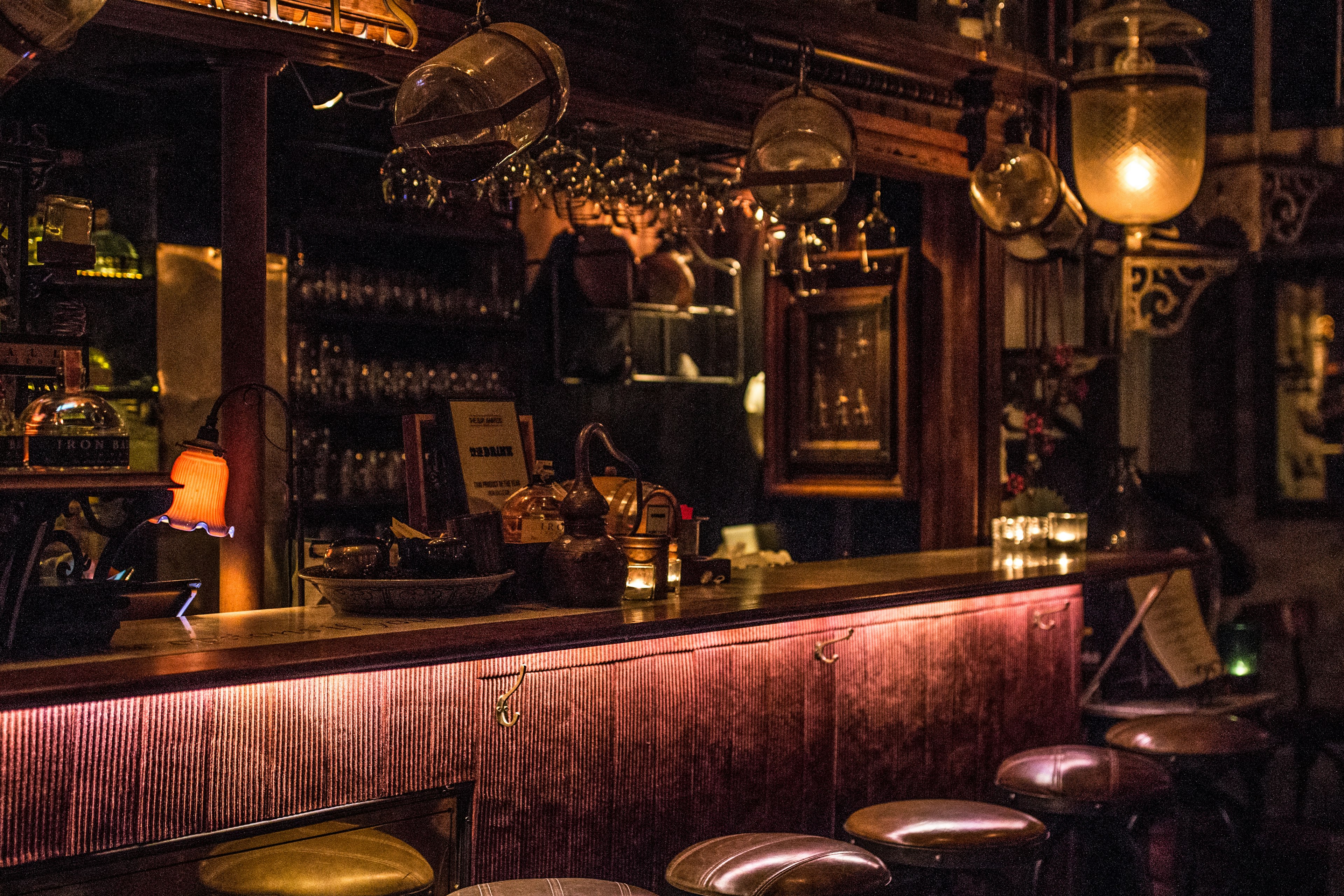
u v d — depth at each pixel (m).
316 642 2.44
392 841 2.48
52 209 3.61
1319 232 6.31
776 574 3.92
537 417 5.72
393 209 5.15
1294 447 6.80
